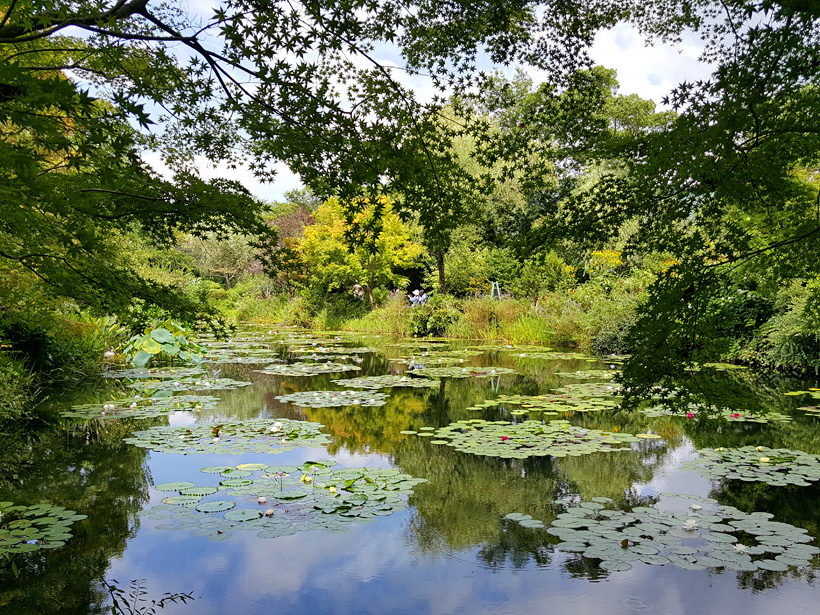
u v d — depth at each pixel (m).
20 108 1.40
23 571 2.56
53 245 2.91
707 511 3.26
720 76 2.16
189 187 3.02
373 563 2.65
